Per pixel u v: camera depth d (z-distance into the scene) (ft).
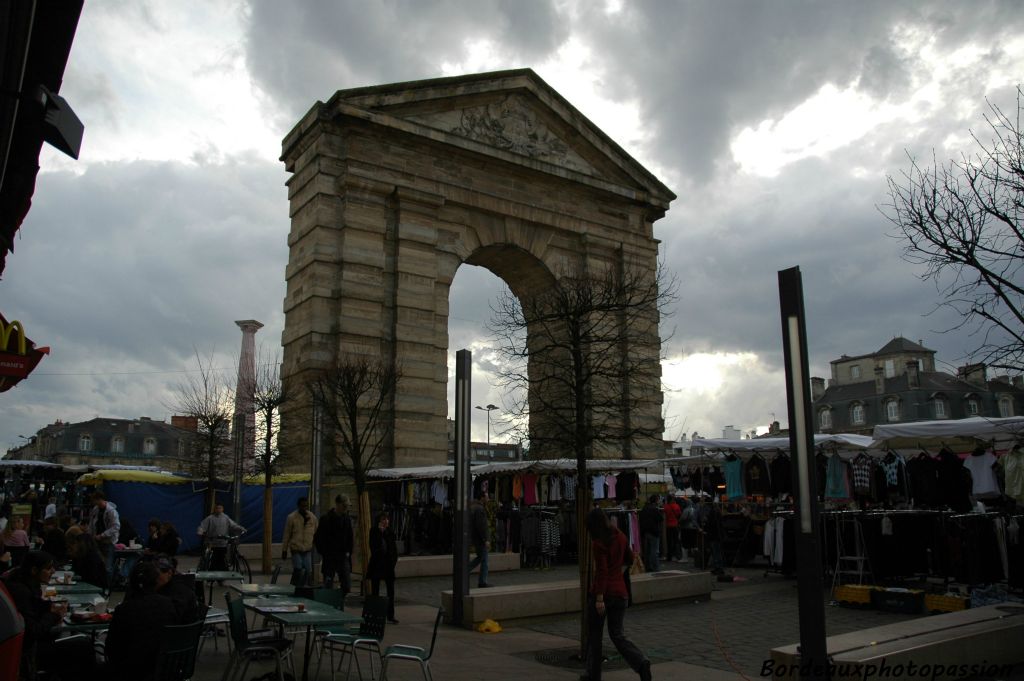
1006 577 59.16
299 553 59.16
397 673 35.86
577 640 44.32
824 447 67.67
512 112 111.45
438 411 96.27
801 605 27.25
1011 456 50.57
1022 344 38.91
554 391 66.85
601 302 56.65
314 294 91.71
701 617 52.49
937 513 63.98
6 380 28.71
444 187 102.06
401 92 99.81
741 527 88.17
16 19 21.03
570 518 91.40
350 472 75.46
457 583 48.52
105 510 63.21
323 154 95.40
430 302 97.96
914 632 32.81
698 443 73.46
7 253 33.42
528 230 110.01
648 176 122.72
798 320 28.43
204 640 40.47
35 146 27.66
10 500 113.50
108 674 25.54
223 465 109.09
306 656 32.22
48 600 28.48
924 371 258.78
